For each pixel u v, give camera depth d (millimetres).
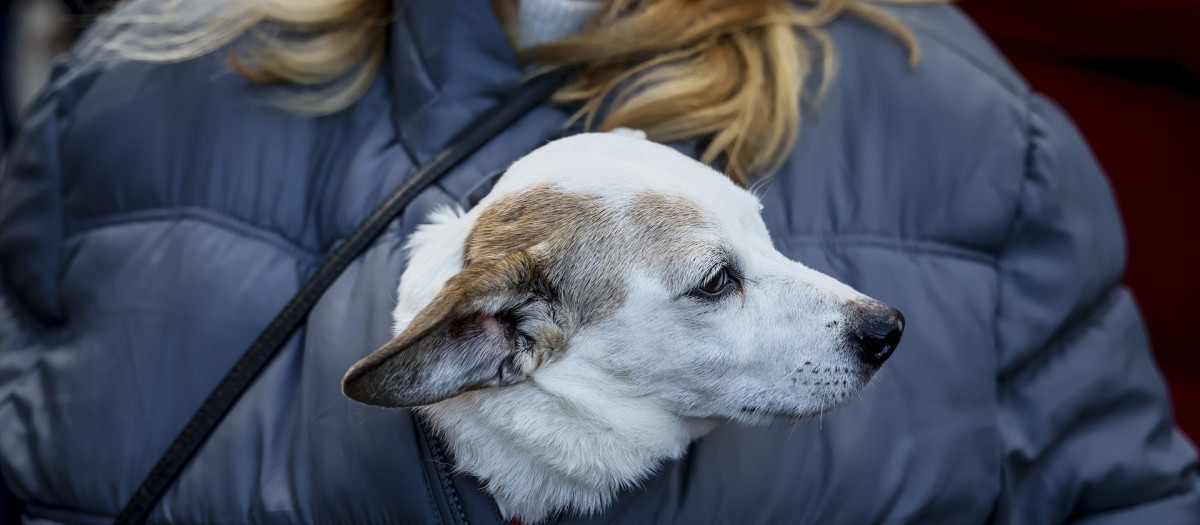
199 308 1857
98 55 2143
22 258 2033
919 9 2303
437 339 1380
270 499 1675
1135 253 3119
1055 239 1968
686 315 1626
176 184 1973
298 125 1992
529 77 1955
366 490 1632
